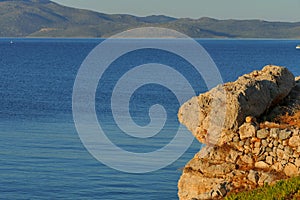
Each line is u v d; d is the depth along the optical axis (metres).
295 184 19.44
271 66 24.17
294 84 24.20
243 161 21.41
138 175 35.12
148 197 32.12
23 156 41.41
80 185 34.50
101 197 32.69
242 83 22.81
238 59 169.12
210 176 21.56
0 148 44.06
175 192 32.69
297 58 173.25
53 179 35.84
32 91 89.94
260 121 22.45
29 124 55.66
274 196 19.03
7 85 99.81
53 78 112.88
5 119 59.59
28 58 189.12
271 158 21.12
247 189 20.83
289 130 21.14
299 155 20.72
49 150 42.94
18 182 35.53
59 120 57.75
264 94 22.83
